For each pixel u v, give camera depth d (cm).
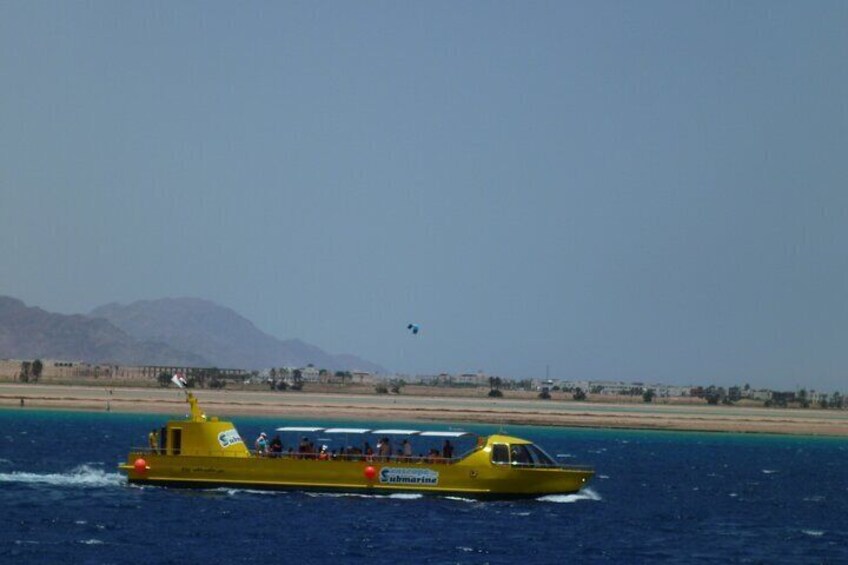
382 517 14675
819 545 14675
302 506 15300
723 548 14112
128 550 12475
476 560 12488
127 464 16588
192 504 15325
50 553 12206
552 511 16062
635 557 13150
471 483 16050
